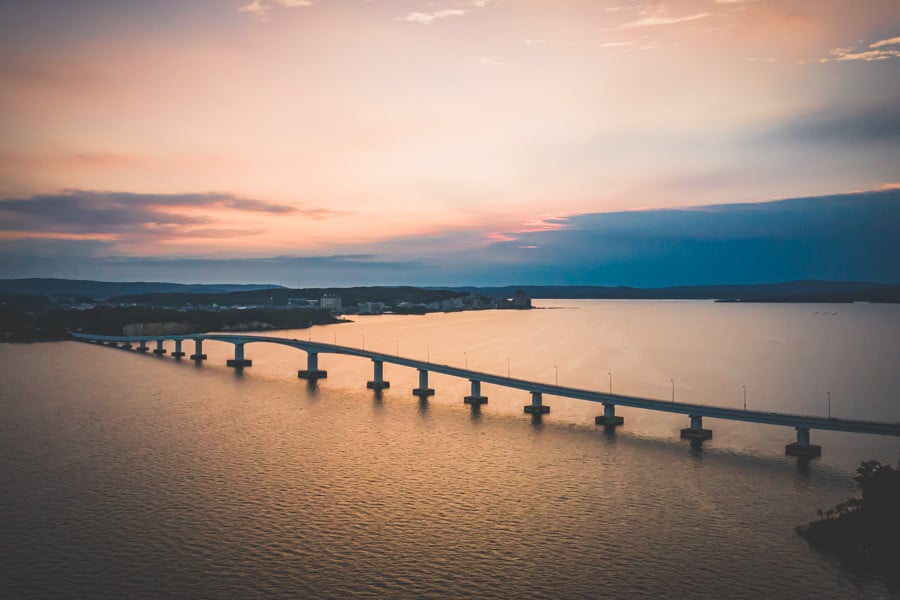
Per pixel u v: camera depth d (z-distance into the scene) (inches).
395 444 4985.2
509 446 4928.6
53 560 3006.9
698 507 3666.3
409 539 3243.1
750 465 4439.0
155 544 3171.8
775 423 4788.4
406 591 2778.1
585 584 2839.6
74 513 3533.5
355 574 2908.5
